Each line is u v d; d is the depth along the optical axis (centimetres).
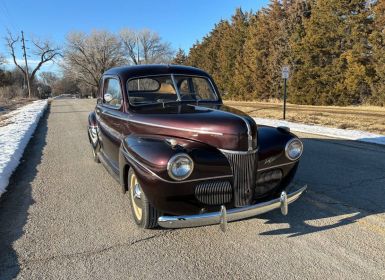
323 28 2738
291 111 2022
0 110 2738
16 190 576
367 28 2486
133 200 426
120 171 439
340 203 486
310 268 329
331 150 838
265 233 404
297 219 437
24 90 6550
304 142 955
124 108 493
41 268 341
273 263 340
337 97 2733
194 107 471
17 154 816
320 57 2814
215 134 379
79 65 6962
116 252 369
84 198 533
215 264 342
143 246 380
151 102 507
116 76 533
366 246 368
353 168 666
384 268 327
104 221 447
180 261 349
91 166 726
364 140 965
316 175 620
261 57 3559
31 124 1417
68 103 3428
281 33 3316
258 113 1998
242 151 374
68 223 443
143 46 7312
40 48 7025
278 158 410
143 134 436
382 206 474
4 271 336
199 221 350
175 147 364
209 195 370
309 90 2873
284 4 3488
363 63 2541
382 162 711
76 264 347
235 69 4134
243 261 346
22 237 406
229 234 404
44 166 733
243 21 4206
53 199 531
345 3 2584
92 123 709
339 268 329
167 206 359
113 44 7006
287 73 1596
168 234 407
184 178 349
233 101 3791
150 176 352
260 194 407
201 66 5241
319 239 386
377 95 2483
